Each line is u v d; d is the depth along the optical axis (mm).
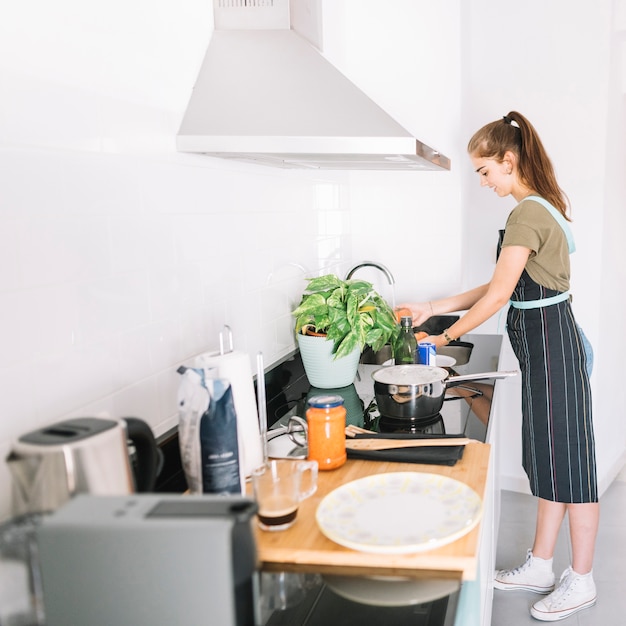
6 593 733
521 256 2234
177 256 1606
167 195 1555
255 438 1352
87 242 1268
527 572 2680
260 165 2100
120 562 742
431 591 971
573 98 3188
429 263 3203
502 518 3285
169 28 1553
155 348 1516
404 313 2602
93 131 1279
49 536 742
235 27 1811
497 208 3426
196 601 740
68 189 1211
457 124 3068
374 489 1216
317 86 1608
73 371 1234
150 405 1500
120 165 1368
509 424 3582
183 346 1645
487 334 3238
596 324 3318
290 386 2215
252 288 2061
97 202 1296
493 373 2109
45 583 753
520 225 2238
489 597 2152
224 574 730
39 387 1146
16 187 1085
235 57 1728
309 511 1188
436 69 3045
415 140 1413
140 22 1431
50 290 1170
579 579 2510
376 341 2096
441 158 1936
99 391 1313
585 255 3293
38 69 1128
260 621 816
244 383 1332
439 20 3002
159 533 730
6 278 1068
